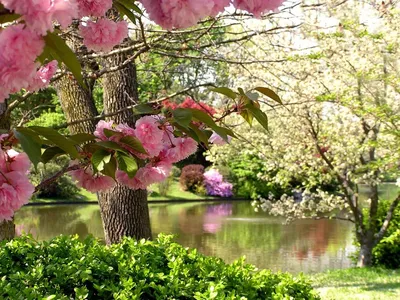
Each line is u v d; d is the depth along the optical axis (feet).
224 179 93.56
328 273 31.94
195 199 87.92
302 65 30.66
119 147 5.16
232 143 39.14
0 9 3.55
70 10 3.30
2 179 4.06
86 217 60.23
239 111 5.87
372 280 28.89
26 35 3.38
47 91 51.03
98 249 13.60
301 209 38.04
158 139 5.47
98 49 5.40
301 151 36.22
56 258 13.00
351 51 29.53
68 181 75.10
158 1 3.90
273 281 12.26
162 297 10.96
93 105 17.53
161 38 10.39
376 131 32.96
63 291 11.44
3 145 4.41
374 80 28.32
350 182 36.83
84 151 5.57
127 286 10.88
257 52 29.60
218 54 13.47
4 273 12.44
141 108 5.69
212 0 4.06
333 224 55.11
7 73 3.39
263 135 37.45
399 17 27.12
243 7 4.20
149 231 19.17
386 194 83.97
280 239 46.68
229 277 12.01
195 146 5.81
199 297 10.19
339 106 31.27
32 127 4.24
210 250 41.83
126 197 18.65
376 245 35.53
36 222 55.88
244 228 53.31
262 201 39.32
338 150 33.94
